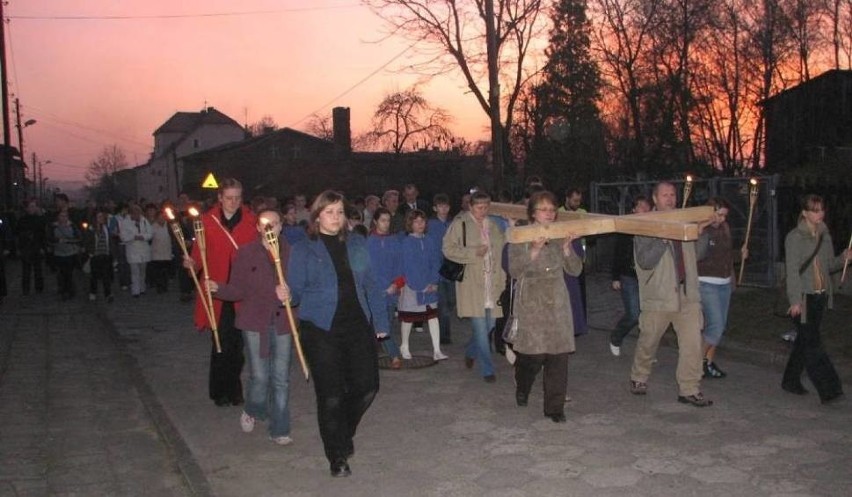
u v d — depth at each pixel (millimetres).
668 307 7496
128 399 8195
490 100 20375
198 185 54750
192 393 8484
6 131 35750
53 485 5805
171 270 19297
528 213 7227
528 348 7012
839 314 11141
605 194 18312
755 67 29719
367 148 43906
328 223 5793
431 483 5703
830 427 6801
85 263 16891
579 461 6066
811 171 15891
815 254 7488
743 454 6133
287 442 6637
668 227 6859
